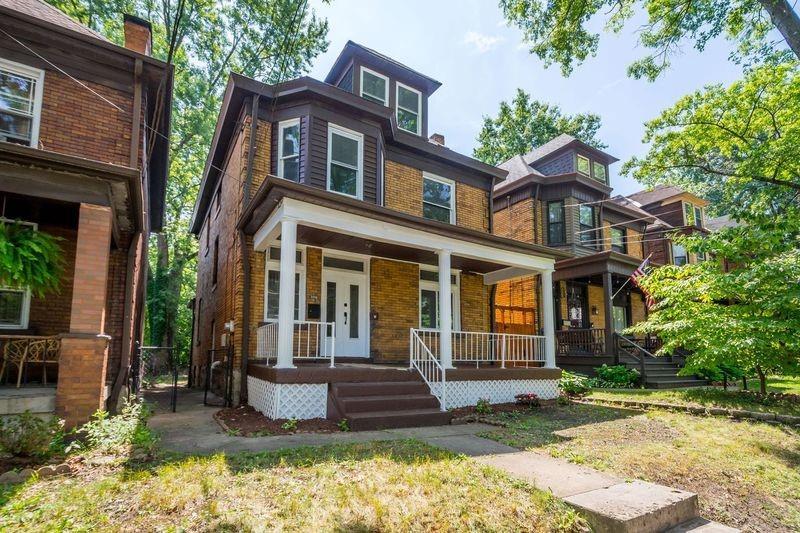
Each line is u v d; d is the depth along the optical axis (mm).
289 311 7418
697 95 13742
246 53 21375
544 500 3805
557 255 11695
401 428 7000
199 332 16750
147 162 10430
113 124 8094
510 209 18656
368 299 11141
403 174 12516
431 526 3332
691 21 11688
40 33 7520
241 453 4949
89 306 5980
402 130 12195
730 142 14055
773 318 8898
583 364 14875
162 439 5805
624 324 19672
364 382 7871
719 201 31609
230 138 12031
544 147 21266
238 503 3520
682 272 10164
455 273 13125
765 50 13609
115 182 6402
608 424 7664
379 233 8750
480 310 13492
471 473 4441
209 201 15719
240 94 10164
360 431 6609
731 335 8742
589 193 18516
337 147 10555
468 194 13906
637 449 5914
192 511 3377
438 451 5258
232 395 9320
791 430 7312
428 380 8797
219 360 11586
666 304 11375
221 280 12234
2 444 4539
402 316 11586
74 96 7836
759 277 8680
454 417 7914
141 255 11133
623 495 3979
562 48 11453
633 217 20625
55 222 7875
